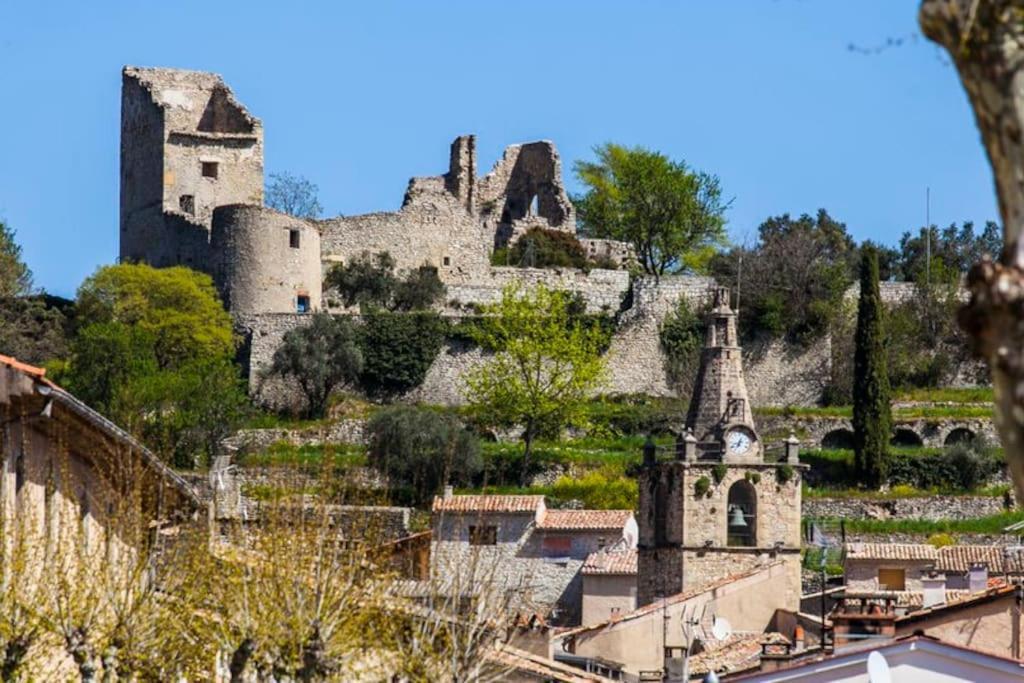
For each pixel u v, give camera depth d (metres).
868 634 59.50
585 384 170.38
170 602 50.69
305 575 51.75
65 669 54.09
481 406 170.25
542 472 162.25
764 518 115.25
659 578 116.25
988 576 106.81
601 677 78.81
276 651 50.47
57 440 51.75
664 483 117.00
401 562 70.50
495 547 133.50
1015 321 16.86
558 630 104.31
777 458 118.94
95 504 54.97
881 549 122.25
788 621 108.06
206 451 143.88
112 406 135.25
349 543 57.56
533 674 69.62
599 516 138.12
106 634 47.53
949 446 167.38
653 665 102.81
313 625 50.34
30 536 48.53
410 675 54.06
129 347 153.75
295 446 163.50
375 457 155.62
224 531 64.12
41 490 51.06
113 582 47.88
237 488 73.75
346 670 54.12
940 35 17.23
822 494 159.75
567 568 135.50
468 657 56.44
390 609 55.50
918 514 158.25
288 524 54.81
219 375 154.00
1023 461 16.70
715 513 115.19
